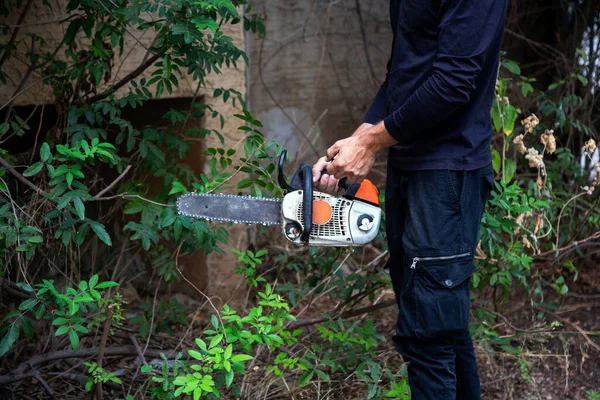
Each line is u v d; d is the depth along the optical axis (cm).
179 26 247
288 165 457
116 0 277
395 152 230
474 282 294
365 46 457
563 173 423
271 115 452
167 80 276
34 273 318
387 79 259
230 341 230
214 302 373
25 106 345
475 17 202
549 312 336
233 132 360
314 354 279
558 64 449
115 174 361
